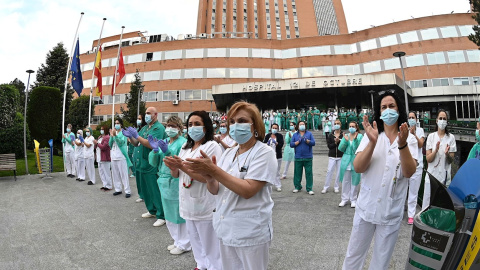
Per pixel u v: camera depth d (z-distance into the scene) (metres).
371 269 2.68
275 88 30.50
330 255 3.84
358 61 37.47
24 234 4.85
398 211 2.61
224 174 2.01
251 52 39.47
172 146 4.39
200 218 3.33
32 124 18.23
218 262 3.39
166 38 43.53
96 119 40.88
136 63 40.81
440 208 2.15
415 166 2.49
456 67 33.31
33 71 12.80
